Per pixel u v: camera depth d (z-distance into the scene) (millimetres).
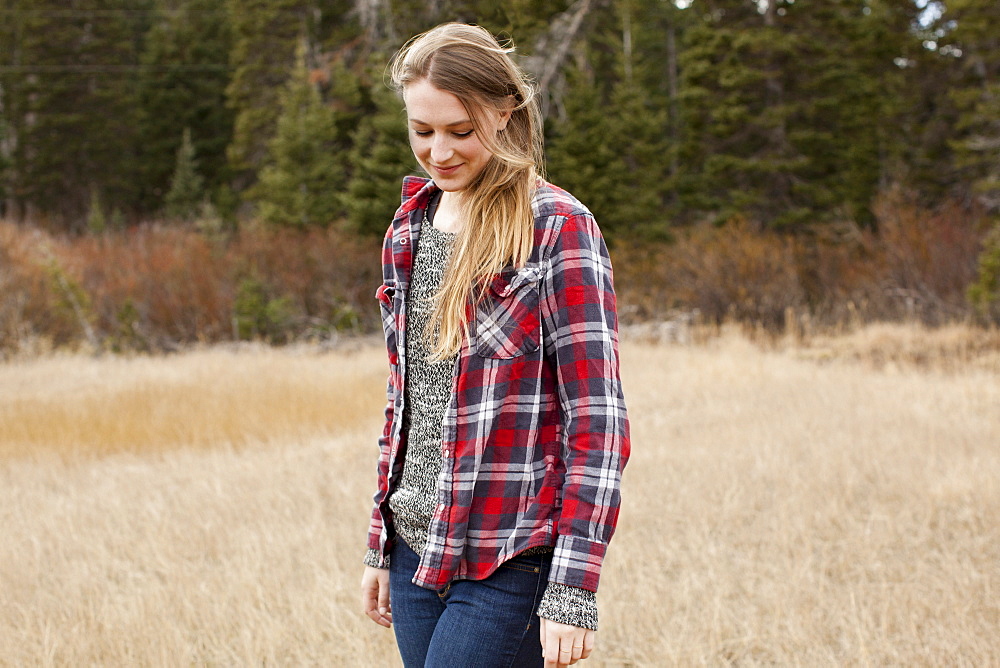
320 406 8070
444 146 1399
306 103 21078
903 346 11203
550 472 1409
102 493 5219
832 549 4020
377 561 1620
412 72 1403
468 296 1402
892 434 6121
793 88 18109
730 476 5168
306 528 4285
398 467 1568
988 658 2781
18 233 19125
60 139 31594
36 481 5852
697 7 18500
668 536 4195
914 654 2887
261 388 9180
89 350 14250
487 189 1421
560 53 15930
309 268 17219
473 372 1407
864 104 17875
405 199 1602
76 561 3957
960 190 17469
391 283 1604
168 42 33344
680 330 14117
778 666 2918
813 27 17766
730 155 18391
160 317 16000
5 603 3420
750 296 14992
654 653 2977
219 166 31984
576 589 1315
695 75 18281
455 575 1432
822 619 3217
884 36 18234
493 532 1406
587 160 16438
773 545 4008
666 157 19141
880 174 18406
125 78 33375
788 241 16547
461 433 1418
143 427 7363
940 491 4566
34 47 31859
